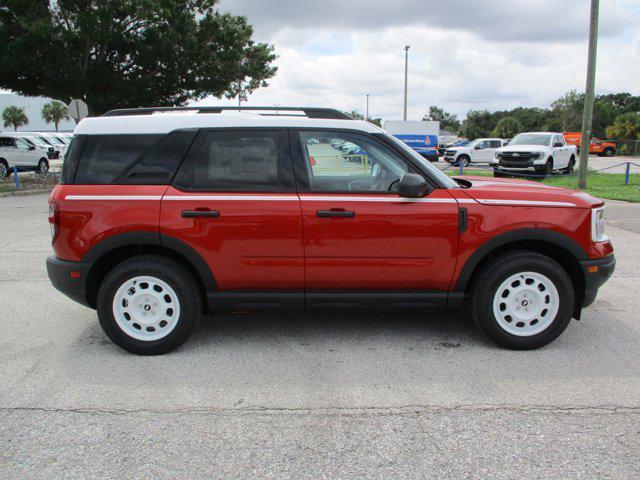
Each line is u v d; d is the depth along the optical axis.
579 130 65.56
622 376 3.83
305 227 4.07
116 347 4.42
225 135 4.16
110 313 4.16
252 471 2.74
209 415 3.31
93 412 3.35
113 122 4.21
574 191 4.45
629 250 8.10
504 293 4.25
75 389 3.66
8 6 18.11
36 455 2.89
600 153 44.69
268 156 4.16
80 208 4.08
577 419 3.24
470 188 4.34
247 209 4.07
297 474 2.72
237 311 4.29
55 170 27.77
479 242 4.13
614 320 5.02
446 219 4.10
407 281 4.20
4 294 5.93
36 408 3.40
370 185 4.20
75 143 4.20
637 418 3.25
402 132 34.34
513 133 71.19
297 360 4.14
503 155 21.00
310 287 4.22
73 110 17.33
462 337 4.60
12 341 4.55
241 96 26.97
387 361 4.11
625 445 2.96
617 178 20.23
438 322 4.96
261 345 4.44
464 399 3.49
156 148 4.16
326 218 4.07
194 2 21.30
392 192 4.15
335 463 2.81
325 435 3.08
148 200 4.08
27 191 17.33
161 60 20.95
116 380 3.80
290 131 4.19
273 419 3.26
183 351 4.32
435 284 4.22
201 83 22.38
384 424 3.19
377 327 4.85
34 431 3.13
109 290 4.12
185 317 4.19
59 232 4.13
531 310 4.25
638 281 6.39
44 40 18.25
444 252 4.14
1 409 3.39
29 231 9.91
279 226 4.07
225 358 4.18
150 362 4.11
